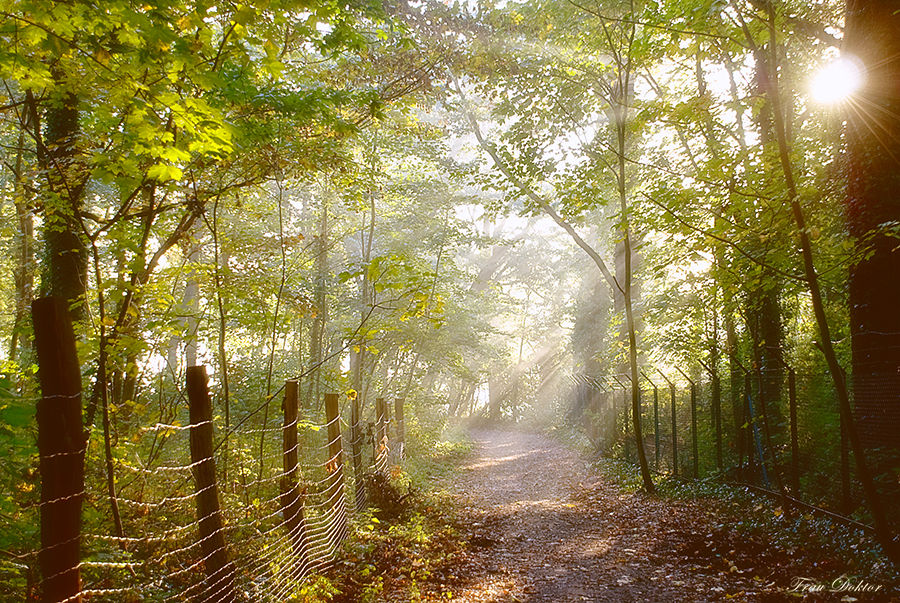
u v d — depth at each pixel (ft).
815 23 34.96
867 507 22.50
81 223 21.25
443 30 44.27
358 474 30.89
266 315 28.60
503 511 35.42
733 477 36.06
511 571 22.62
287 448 19.93
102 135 22.88
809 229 21.25
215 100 22.39
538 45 47.42
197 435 14.12
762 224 26.12
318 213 56.44
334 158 29.04
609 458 58.23
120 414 24.59
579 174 45.16
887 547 18.94
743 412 36.45
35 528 11.20
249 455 27.45
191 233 30.32
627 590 19.79
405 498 31.24
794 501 27.04
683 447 44.88
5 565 10.67
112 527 16.69
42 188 22.40
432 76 41.01
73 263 25.64
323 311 55.11
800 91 32.65
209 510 14.05
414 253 63.05
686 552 23.81
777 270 22.75
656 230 32.17
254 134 24.08
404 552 23.29
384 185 57.82
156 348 23.59
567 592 19.89
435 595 19.06
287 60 31.42
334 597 18.47
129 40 14.40
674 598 18.65
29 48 14.94
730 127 40.68
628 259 41.27
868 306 23.20
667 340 43.98
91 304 26.96
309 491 27.48
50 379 8.86
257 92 24.26
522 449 88.48
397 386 77.25
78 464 9.05
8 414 9.46
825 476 26.63
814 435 29.04
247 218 38.91
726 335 43.39
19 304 38.27
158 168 14.79
